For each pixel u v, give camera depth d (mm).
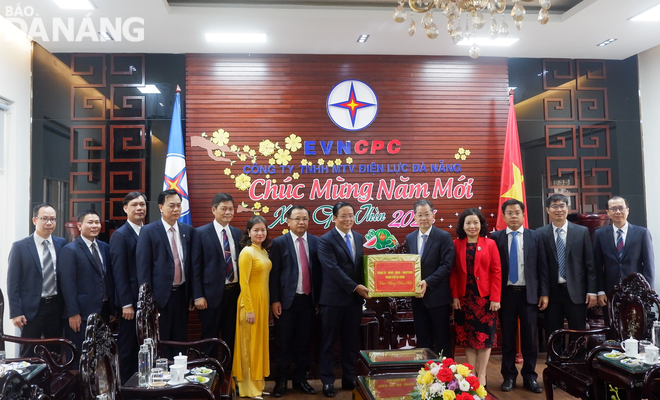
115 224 4758
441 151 5098
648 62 5254
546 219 5203
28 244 3594
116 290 3527
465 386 2191
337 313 3756
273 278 3869
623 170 5305
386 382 2750
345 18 4184
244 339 3668
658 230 5176
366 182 4980
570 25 4441
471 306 3754
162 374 2436
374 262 3652
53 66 4797
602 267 4207
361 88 5043
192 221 4816
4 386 1622
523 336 3883
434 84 5137
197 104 4887
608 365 2729
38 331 3557
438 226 5031
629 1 3971
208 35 4484
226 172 4855
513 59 5277
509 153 4938
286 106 4961
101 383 1993
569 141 5297
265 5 4234
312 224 4895
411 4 2729
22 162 4594
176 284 3604
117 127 4816
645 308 3039
